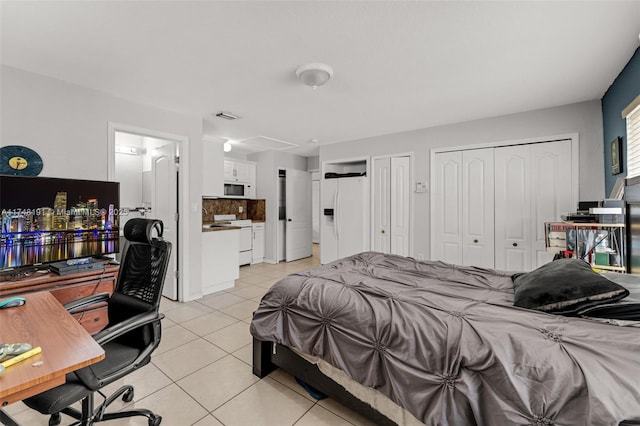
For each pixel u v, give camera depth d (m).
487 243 3.47
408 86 2.53
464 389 1.04
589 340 1.00
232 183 5.42
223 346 2.36
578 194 2.93
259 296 3.65
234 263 4.07
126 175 4.66
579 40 1.83
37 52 1.99
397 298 1.50
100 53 2.00
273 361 1.91
